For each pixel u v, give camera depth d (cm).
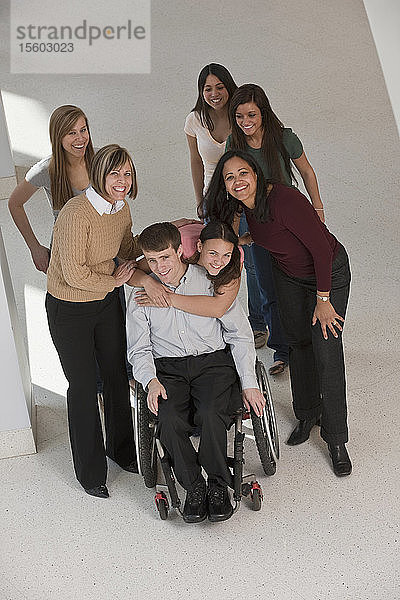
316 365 339
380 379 396
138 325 319
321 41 766
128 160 294
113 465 360
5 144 550
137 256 331
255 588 301
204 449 312
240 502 336
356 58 729
